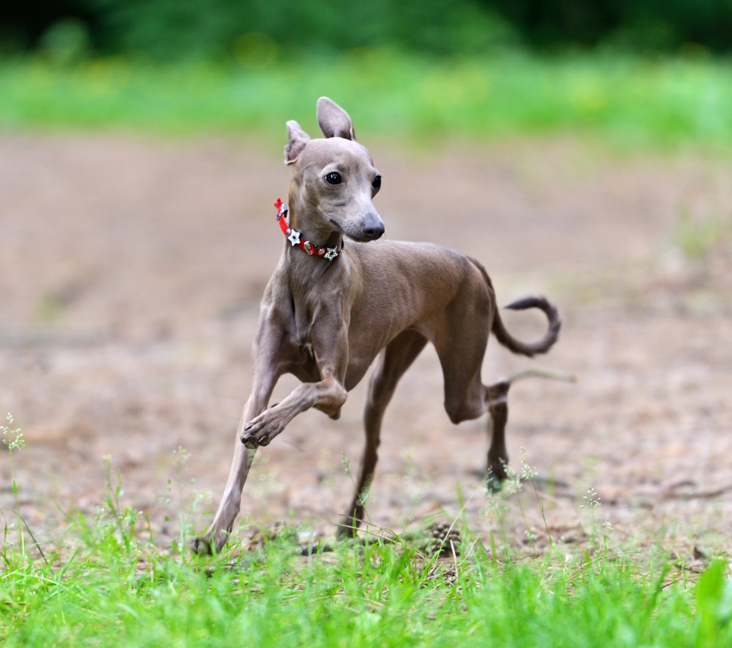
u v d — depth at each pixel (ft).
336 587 18.86
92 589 18.42
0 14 160.15
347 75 116.06
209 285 61.57
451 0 146.92
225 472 32.42
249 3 139.44
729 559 21.17
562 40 167.43
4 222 75.31
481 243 67.46
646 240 64.59
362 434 37.14
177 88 118.11
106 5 148.87
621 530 24.38
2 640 16.85
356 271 20.72
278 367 20.65
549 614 16.44
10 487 29.14
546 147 98.02
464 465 32.89
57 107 110.93
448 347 23.44
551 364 43.55
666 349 43.55
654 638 15.60
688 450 31.58
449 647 15.94
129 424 38.11
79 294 60.90
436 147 98.43
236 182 88.43
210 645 15.72
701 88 102.32
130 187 86.28
